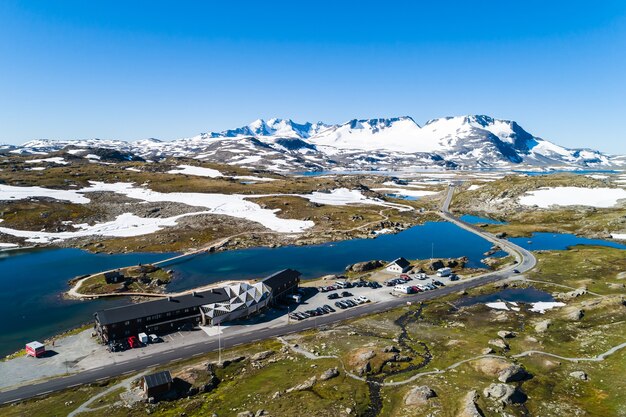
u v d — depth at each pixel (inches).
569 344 2994.6
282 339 3331.7
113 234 7396.7
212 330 3550.7
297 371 2699.3
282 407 2218.3
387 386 2452.0
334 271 5649.6
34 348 3073.3
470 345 3053.6
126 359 3011.8
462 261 5787.4
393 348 2935.5
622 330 3056.1
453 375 2551.7
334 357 2896.2
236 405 2297.0
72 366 2915.8
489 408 2105.1
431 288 4672.7
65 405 2380.7
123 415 2251.5
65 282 5073.8
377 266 5718.5
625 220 7583.7
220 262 6067.9
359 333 3412.9
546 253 6077.8
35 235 7130.9
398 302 4261.8
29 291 4761.3
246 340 3339.1
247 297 3954.2
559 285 4633.4
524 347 2957.7
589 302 3732.8
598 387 2325.3
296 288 4650.6
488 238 7534.5
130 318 3361.2
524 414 2082.9
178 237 7234.3
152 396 2425.0
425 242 7367.1
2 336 3590.1
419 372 2625.5
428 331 3435.0
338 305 4156.0
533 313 3811.5
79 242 6924.2
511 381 2431.1
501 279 4950.8
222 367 2815.0
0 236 6948.8
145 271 5433.1
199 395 2466.8
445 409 2114.9
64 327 3779.5
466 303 4188.0
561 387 2362.2
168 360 2984.7
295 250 6811.0
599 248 6186.0
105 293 4645.7
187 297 3791.8
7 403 2447.1
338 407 2196.1
